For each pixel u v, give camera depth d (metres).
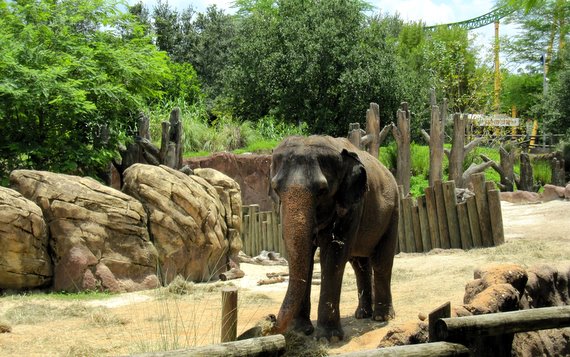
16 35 13.41
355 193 6.02
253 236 15.65
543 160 29.59
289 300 5.24
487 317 4.31
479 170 21.38
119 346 6.37
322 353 5.57
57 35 13.77
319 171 5.64
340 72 27.77
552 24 40.62
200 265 11.55
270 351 3.55
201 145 21.33
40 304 8.71
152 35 15.66
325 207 5.96
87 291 9.90
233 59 30.97
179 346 5.97
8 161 13.09
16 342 6.69
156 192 11.20
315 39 28.19
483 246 12.61
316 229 5.82
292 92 27.95
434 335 4.07
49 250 10.17
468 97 35.12
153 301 9.31
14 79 12.20
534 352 5.88
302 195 5.50
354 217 6.19
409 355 3.69
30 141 12.99
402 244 13.76
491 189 12.55
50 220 10.16
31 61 12.81
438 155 19.06
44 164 13.20
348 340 6.16
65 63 12.93
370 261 7.37
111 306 8.92
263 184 17.78
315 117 28.25
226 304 4.99
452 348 3.87
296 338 5.71
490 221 12.54
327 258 6.16
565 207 16.28
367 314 7.32
